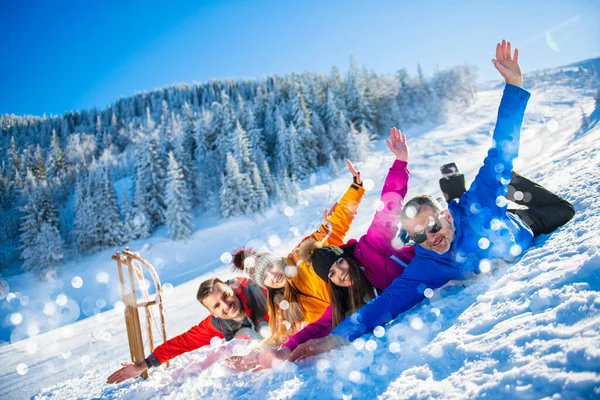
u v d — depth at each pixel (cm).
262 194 3416
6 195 5484
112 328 931
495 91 7594
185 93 10981
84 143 8512
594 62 8712
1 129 10812
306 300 274
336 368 181
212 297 279
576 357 101
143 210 3616
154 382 269
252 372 231
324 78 6531
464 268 219
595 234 181
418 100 5584
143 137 3947
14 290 3155
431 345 157
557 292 140
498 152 219
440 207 214
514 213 249
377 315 219
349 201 327
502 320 147
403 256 254
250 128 4678
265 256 272
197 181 4184
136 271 298
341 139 4512
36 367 637
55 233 3556
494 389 108
